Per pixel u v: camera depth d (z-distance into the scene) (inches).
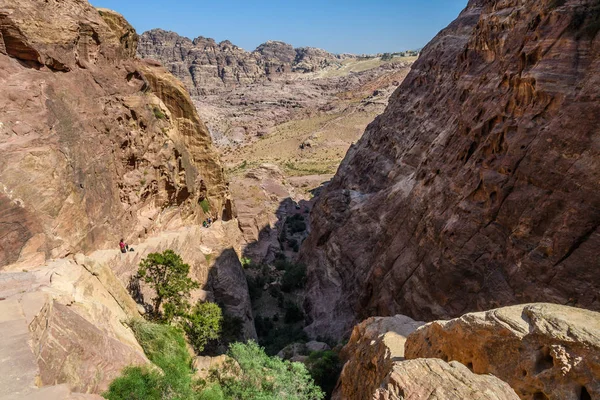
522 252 745.0
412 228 1181.7
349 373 721.0
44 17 902.4
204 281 1293.1
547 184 737.0
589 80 728.3
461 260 867.4
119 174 1092.5
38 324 415.5
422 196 1208.2
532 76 844.6
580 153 695.7
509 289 745.6
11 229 620.7
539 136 781.9
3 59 815.7
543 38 862.5
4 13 810.2
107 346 490.9
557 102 778.2
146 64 1624.0
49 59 896.3
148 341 625.3
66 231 772.6
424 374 361.7
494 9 1346.0
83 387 426.9
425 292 954.7
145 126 1235.9
